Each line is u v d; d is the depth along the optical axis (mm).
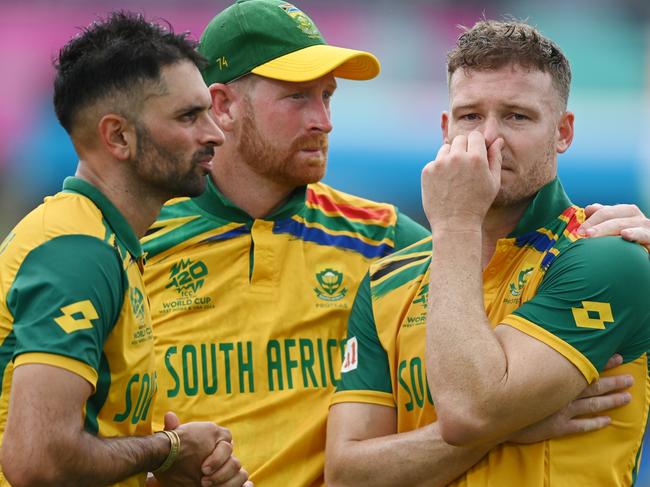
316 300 13484
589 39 37219
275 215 13734
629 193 33500
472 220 11055
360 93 34969
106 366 10219
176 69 10680
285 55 13609
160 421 12977
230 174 13859
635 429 11305
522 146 11234
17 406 9375
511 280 11406
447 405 10508
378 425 11789
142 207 10891
